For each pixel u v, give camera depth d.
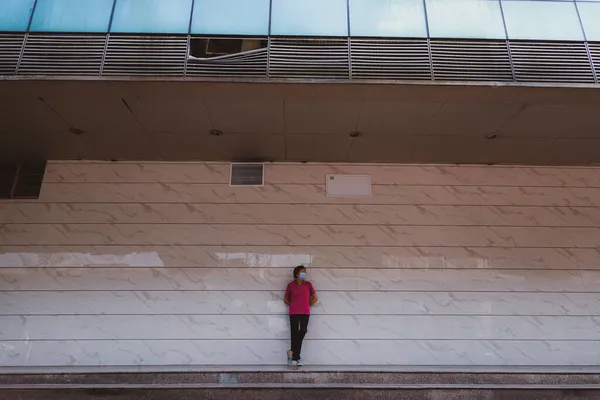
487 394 5.32
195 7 5.21
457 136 6.02
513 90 4.94
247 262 6.53
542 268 6.61
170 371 5.45
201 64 4.97
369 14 5.26
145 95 4.99
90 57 4.94
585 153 6.58
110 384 5.31
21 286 6.29
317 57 5.06
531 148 6.42
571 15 5.31
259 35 5.12
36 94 4.91
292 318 5.84
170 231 6.63
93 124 5.65
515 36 5.19
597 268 6.62
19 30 4.99
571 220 6.82
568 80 5.00
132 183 6.83
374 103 5.16
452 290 6.48
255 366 5.96
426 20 5.23
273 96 5.05
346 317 6.32
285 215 6.77
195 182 6.88
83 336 6.12
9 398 5.20
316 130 5.87
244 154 6.70
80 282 6.34
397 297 6.43
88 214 6.65
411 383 5.44
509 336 6.30
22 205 6.66
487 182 6.97
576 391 5.37
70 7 5.12
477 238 6.72
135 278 6.39
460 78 4.98
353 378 5.45
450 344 6.25
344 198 6.86
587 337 6.32
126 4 5.17
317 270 6.52
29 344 6.05
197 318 6.26
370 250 6.63
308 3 5.29
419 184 6.95
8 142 6.15
